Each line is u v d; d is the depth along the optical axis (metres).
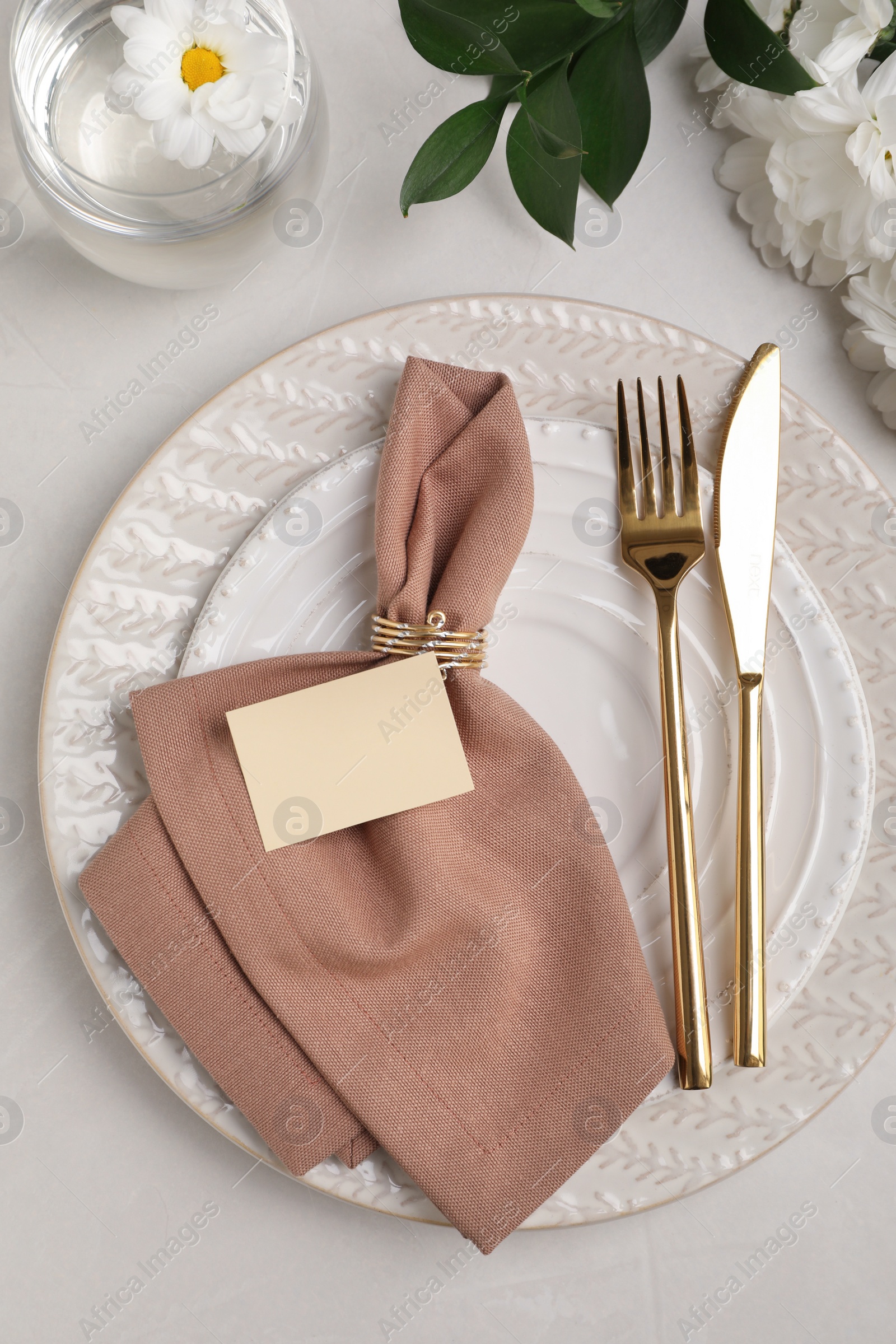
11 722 0.62
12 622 0.63
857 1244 0.61
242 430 0.59
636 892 0.59
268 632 0.59
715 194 0.66
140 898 0.53
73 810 0.56
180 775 0.53
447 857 0.54
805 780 0.59
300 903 0.52
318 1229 0.61
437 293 0.66
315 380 0.60
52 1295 0.60
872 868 0.59
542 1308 0.61
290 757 0.53
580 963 0.54
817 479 0.61
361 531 0.59
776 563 0.60
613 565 0.60
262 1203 0.61
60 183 0.52
